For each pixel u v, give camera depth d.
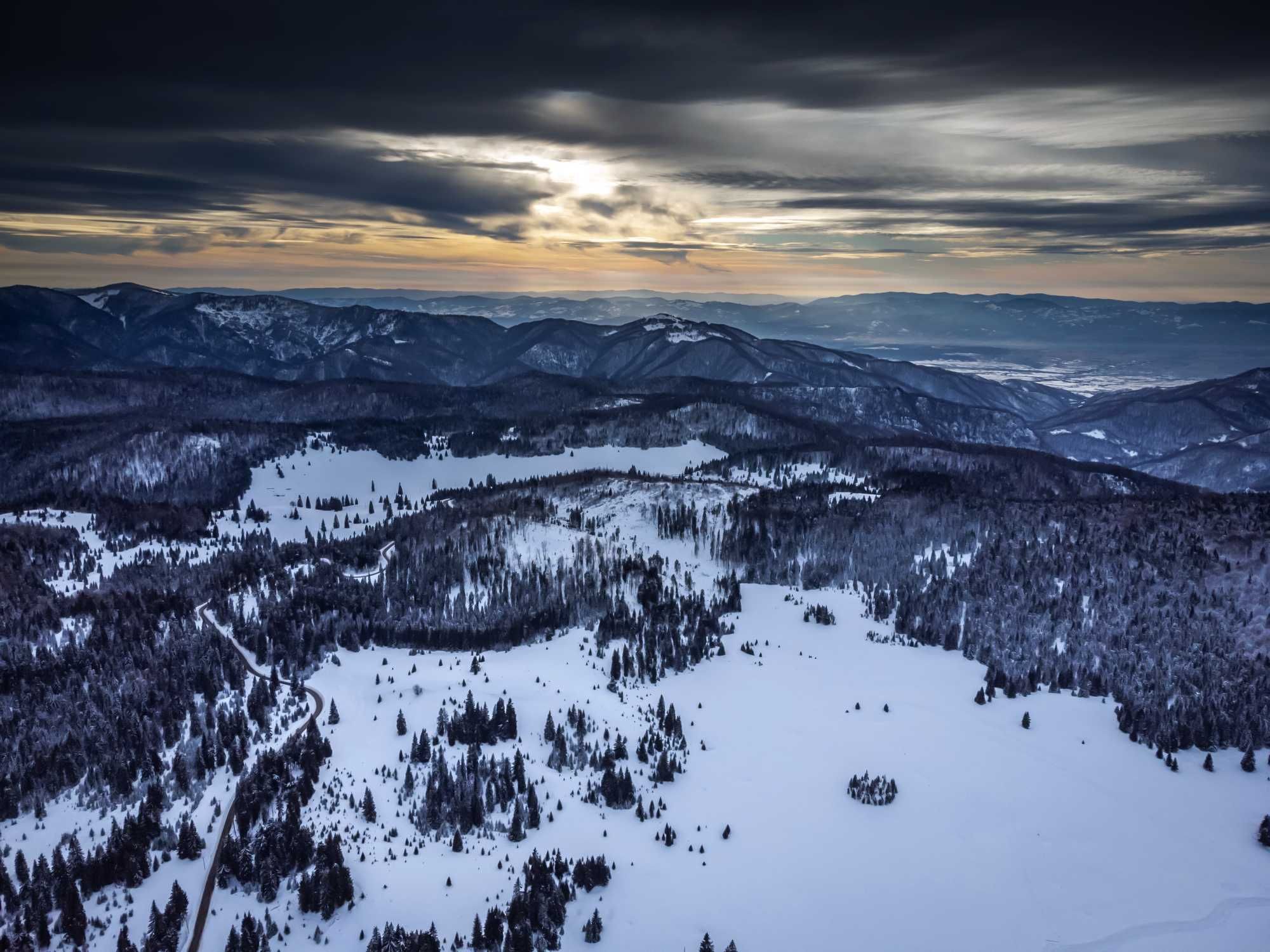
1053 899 187.25
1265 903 186.38
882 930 178.00
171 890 180.62
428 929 170.25
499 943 167.62
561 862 189.75
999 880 193.00
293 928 170.12
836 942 174.88
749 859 198.38
